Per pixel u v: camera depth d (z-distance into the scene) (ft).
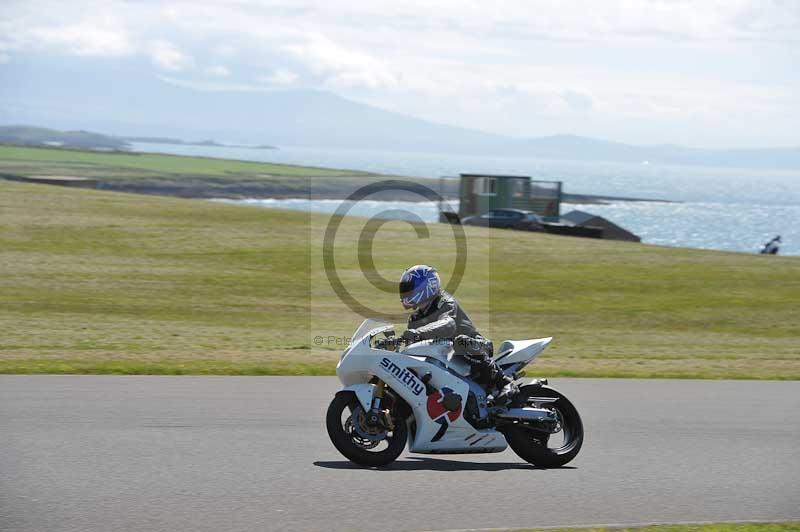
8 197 370.12
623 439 74.64
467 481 59.31
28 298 176.65
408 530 47.75
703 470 64.69
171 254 256.52
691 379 110.01
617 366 120.26
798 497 57.98
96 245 265.75
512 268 249.55
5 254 239.30
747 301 217.56
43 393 82.99
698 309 203.82
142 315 162.71
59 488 52.60
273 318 163.43
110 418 73.20
